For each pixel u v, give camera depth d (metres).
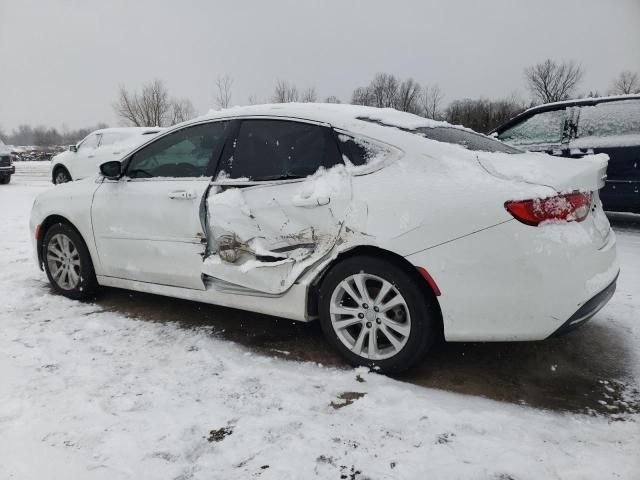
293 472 1.95
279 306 2.97
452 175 2.54
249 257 3.00
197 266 3.22
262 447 2.10
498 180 2.45
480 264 2.40
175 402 2.44
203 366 2.82
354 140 2.81
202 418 2.30
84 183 3.94
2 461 2.01
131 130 11.19
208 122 3.36
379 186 2.63
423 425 2.24
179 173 3.40
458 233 2.43
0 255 5.49
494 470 1.94
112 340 3.19
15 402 2.42
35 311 3.71
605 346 3.04
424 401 2.44
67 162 11.89
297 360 2.91
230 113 3.30
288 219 2.84
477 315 2.45
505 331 2.43
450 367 2.82
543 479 1.89
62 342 3.14
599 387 2.58
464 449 2.07
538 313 2.36
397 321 2.69
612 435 2.16
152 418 2.30
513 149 3.18
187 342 3.16
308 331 3.35
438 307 2.61
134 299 4.00
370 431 2.20
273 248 2.90
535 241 2.33
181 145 3.43
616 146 5.84
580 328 3.31
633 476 1.89
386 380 2.65
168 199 3.32
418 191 2.54
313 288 2.92
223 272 3.09
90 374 2.72
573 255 2.35
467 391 2.55
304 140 2.96
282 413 2.34
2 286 4.32
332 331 2.83
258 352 3.02
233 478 1.92
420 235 2.49
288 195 2.86
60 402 2.43
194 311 3.73
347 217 2.67
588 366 2.80
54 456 2.04
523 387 2.59
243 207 2.99
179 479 1.92
